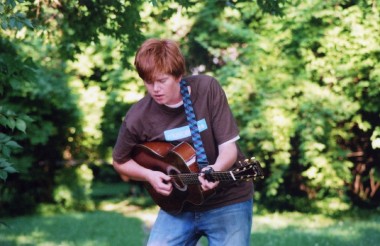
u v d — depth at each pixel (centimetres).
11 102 1359
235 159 370
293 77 1245
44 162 1541
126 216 1455
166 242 388
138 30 752
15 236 1130
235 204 379
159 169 389
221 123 371
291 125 1234
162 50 350
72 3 714
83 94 1450
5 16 454
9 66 562
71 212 1544
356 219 1305
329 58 1209
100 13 717
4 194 1503
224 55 1347
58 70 1402
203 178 360
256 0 725
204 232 389
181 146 378
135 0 711
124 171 400
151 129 382
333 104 1211
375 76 1156
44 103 1398
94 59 1399
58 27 777
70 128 1528
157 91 354
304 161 1259
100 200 1836
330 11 1165
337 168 1266
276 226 1207
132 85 1405
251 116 1238
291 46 1256
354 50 1173
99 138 1561
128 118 383
